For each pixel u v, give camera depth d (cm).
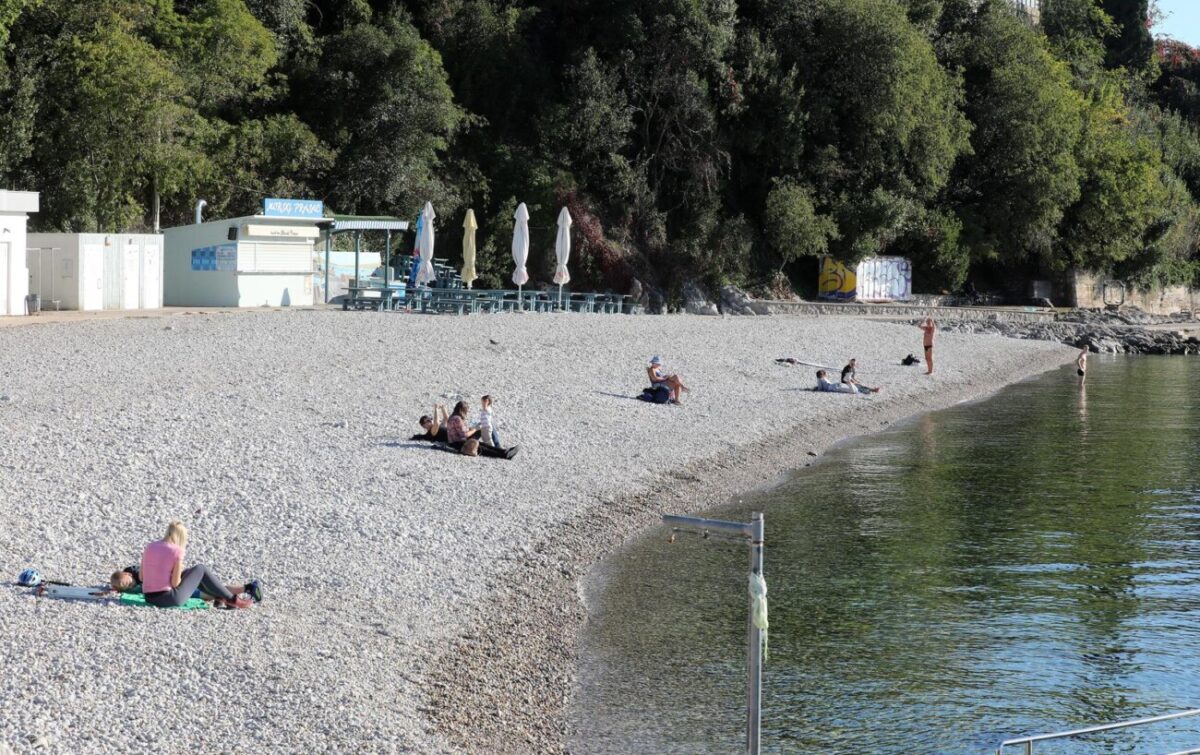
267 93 5806
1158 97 12700
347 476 2067
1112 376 5403
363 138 6116
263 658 1241
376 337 3706
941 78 7912
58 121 5038
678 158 7169
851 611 1694
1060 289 9044
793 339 4984
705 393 3519
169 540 1344
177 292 4694
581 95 6844
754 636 1019
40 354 2994
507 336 4003
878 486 2592
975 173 8594
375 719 1150
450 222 6469
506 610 1573
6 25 4850
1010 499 2494
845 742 1257
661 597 1706
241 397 2586
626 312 6353
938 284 8225
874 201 7456
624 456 2588
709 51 7081
